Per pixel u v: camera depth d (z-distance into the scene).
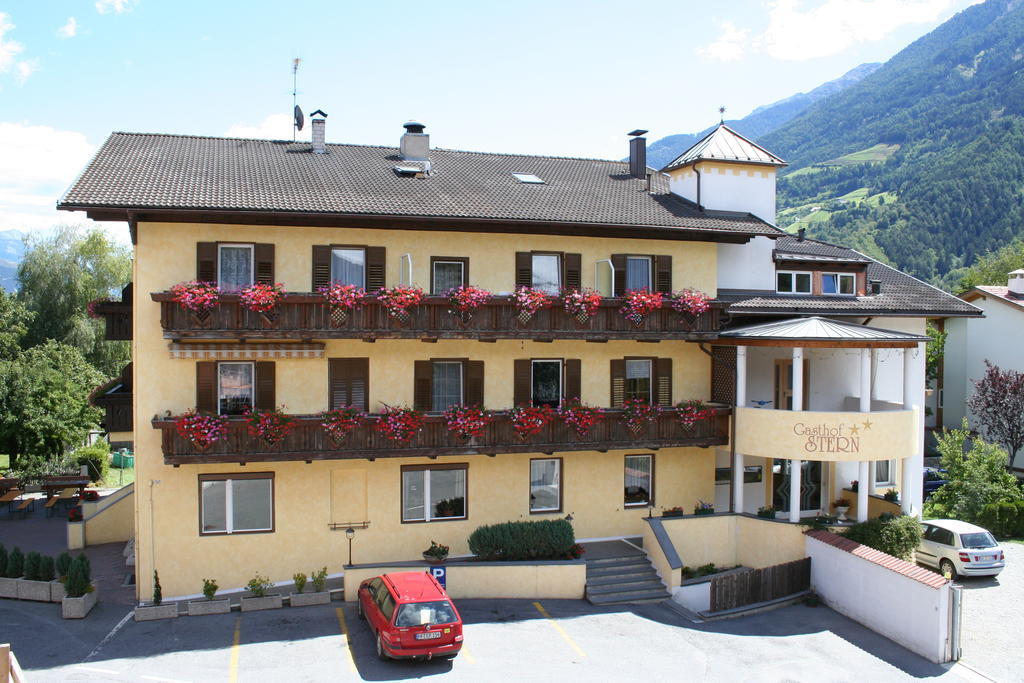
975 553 24.30
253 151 26.41
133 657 17.50
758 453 24.64
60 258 54.78
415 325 22.19
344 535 23.02
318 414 21.84
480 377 24.16
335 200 22.59
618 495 25.72
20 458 41.09
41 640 18.50
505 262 24.17
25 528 30.67
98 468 40.91
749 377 27.62
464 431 22.75
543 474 25.06
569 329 23.56
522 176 28.20
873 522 23.98
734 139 29.69
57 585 21.19
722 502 27.33
